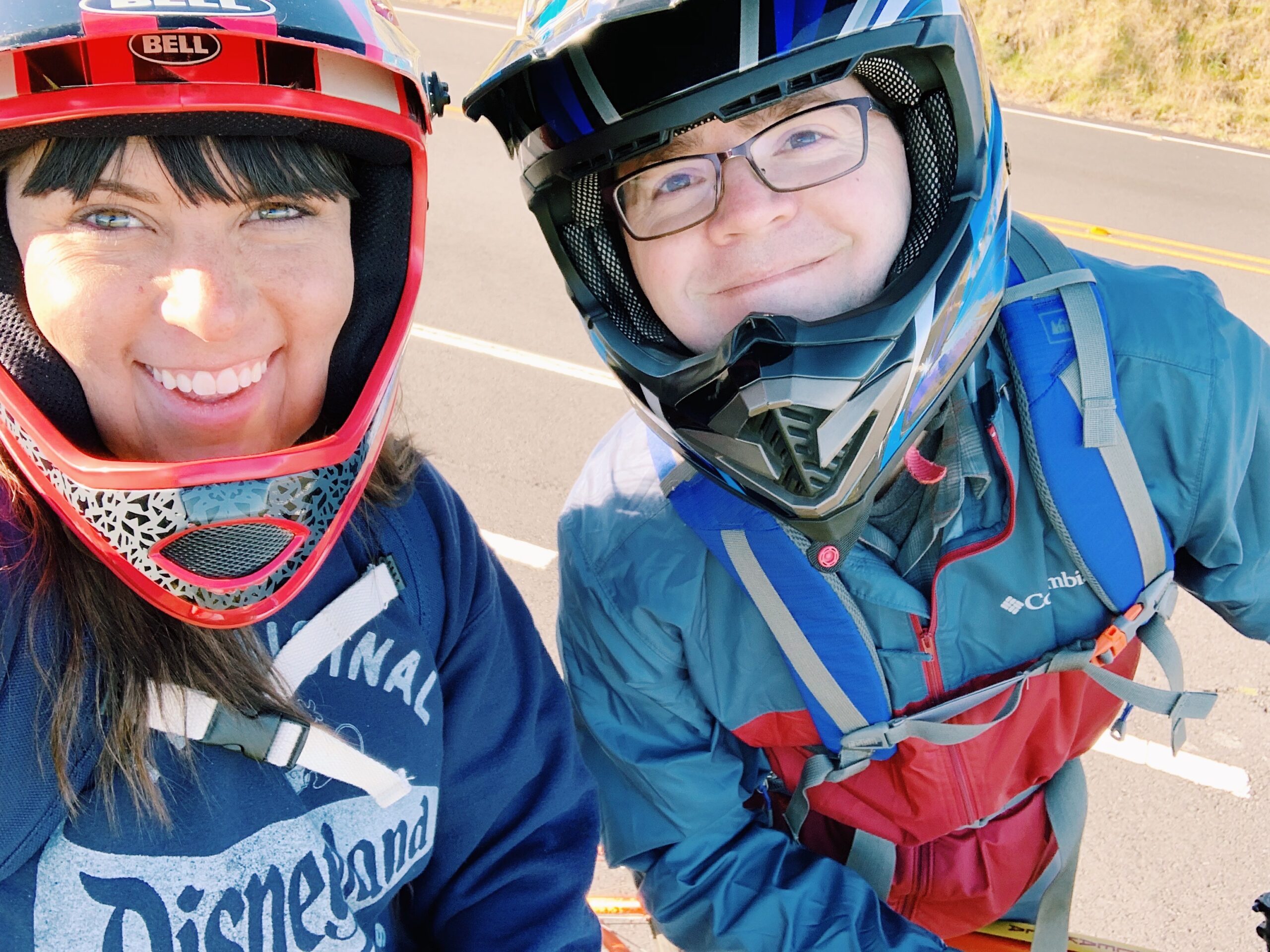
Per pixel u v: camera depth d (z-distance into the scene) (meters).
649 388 0.54
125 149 0.35
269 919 0.41
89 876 0.38
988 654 0.58
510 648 0.52
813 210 0.49
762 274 0.50
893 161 0.51
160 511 0.39
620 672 0.60
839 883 0.61
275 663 0.43
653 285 0.53
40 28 0.34
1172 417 0.53
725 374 0.50
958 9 0.51
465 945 0.52
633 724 0.62
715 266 0.51
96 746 0.39
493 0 5.32
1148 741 1.37
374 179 0.43
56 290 0.36
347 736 0.44
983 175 0.52
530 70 0.52
